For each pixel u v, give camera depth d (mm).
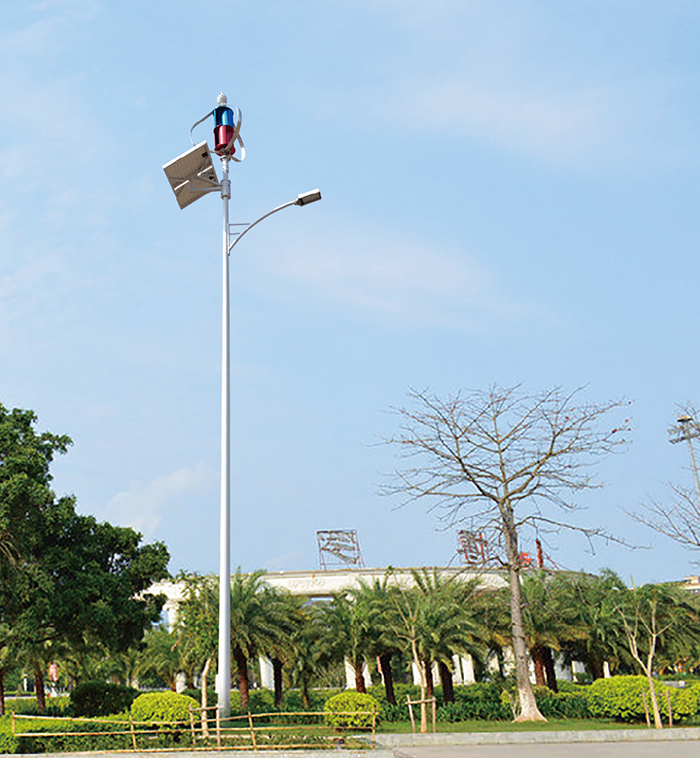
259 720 26547
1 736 21109
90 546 36156
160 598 39812
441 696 45125
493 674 44500
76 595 33281
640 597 40594
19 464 31188
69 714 39156
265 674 67375
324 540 66312
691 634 42875
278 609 41250
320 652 39938
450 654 37125
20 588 31078
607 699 28656
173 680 59031
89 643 44250
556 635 39219
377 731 25891
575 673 60844
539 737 24234
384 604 39250
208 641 32469
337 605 40656
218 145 25328
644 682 28156
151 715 22328
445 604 37344
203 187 25328
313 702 49375
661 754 17594
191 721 21031
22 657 44812
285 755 19672
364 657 39156
